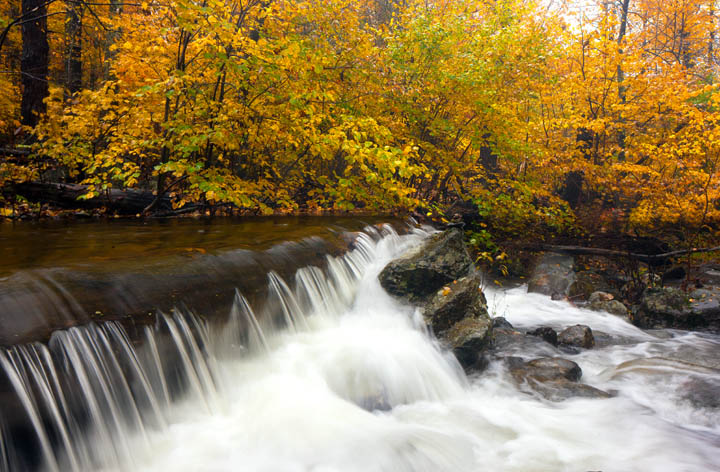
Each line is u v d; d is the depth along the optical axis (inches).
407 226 328.8
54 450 95.8
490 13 396.5
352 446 127.4
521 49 362.3
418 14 358.3
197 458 113.7
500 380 182.4
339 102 316.2
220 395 136.1
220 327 144.7
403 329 201.9
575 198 495.2
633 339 248.7
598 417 156.6
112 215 284.5
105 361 108.7
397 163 258.8
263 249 191.5
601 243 406.0
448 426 147.6
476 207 458.9
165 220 269.1
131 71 264.2
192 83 265.3
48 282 118.9
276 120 267.4
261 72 244.4
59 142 261.4
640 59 419.2
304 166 356.5
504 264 401.4
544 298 338.3
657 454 137.1
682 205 346.3
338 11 324.5
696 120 359.6
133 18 274.2
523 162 414.6
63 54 473.1
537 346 222.5
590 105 424.8
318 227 260.7
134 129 253.1
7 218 248.8
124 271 136.7
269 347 162.6
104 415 105.8
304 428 131.4
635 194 400.5
